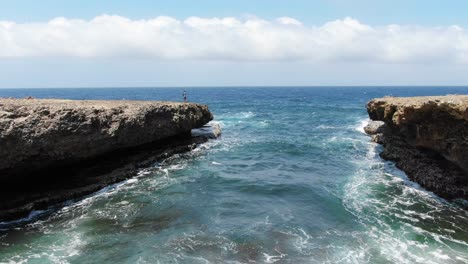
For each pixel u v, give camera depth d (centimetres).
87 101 2516
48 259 1208
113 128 2067
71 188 1861
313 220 1544
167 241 1338
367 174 2253
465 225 1478
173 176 2222
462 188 1775
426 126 1942
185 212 1630
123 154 2298
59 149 1748
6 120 1545
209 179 2161
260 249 1277
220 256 1224
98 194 1873
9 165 1559
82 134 1862
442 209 1642
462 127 1675
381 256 1231
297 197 1845
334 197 1834
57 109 1784
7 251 1264
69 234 1400
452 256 1232
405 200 1764
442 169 1962
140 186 2016
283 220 1542
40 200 1670
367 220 1538
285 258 1214
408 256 1231
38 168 1708
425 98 2106
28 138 1606
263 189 1973
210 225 1486
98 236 1382
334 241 1343
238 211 1647
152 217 1570
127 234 1401
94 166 2055
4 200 1593
